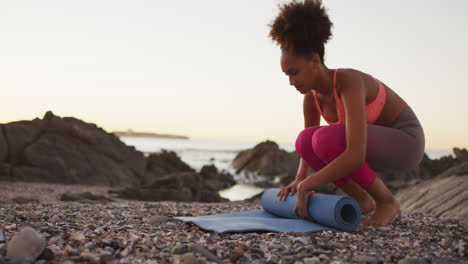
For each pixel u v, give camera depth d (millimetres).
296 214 2641
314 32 2357
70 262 1505
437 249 1962
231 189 14156
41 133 9680
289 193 2865
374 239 2180
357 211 2434
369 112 2586
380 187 2736
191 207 3949
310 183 2465
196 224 2367
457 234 2469
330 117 2721
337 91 2473
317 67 2447
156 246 1844
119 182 10219
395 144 2561
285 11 2404
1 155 8789
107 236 2006
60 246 1763
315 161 2783
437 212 3613
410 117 2715
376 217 2754
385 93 2631
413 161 2676
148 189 7148
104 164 10258
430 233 2492
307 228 2369
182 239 2014
